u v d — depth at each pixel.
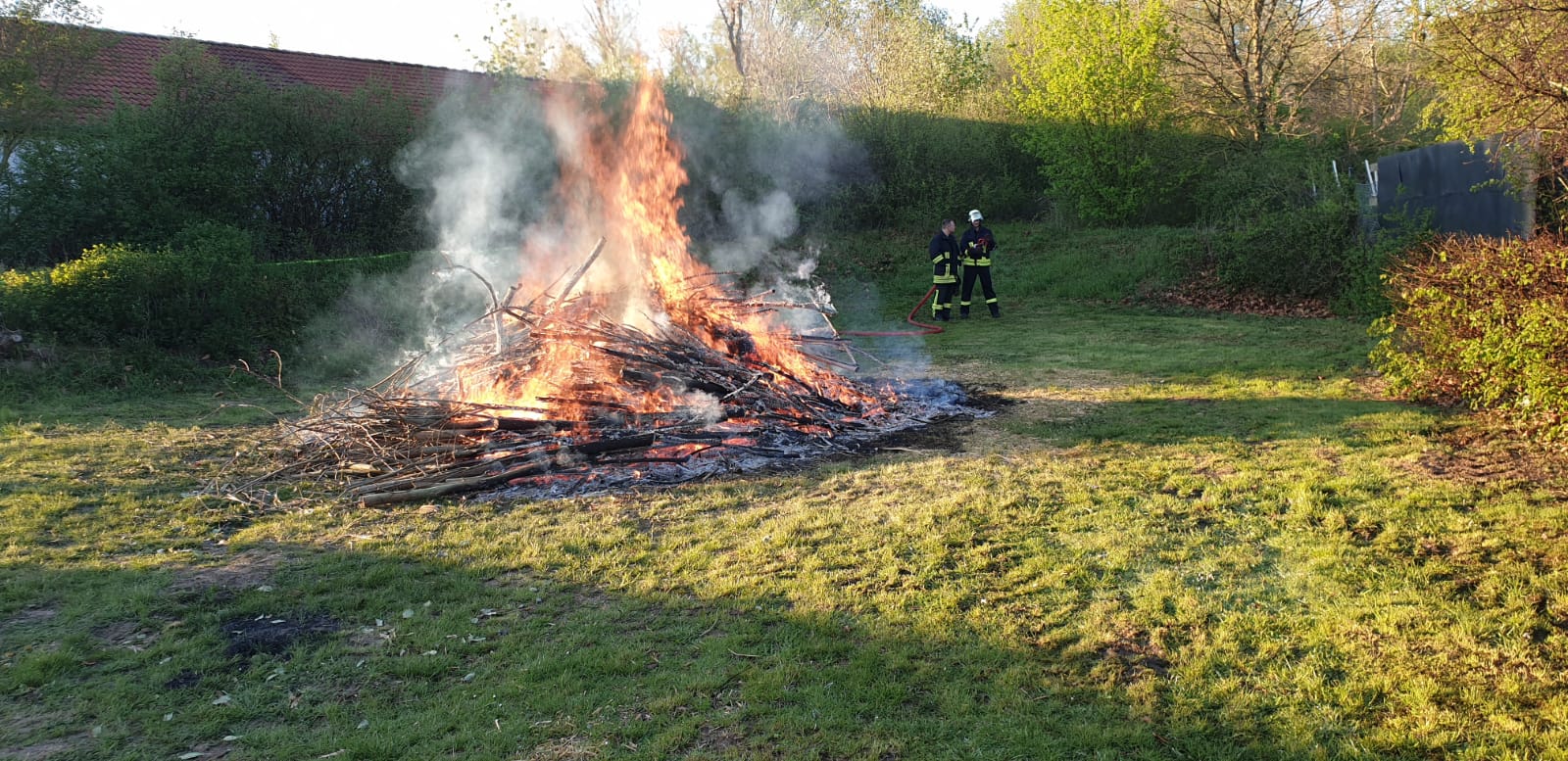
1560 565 4.48
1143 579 4.62
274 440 7.65
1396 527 5.07
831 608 4.41
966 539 5.22
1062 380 10.12
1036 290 18.12
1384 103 22.97
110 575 4.95
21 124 13.05
